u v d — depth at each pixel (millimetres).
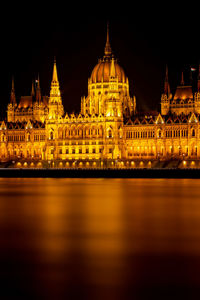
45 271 45500
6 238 60500
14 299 38250
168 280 42500
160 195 114562
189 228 67688
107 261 49000
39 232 64500
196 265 47406
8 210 87688
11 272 45250
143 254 52000
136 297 38531
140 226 69312
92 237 61031
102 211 85875
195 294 39062
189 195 114500
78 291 40031
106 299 38125
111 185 150000
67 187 141500
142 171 189000
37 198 109312
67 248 54719
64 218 77250
